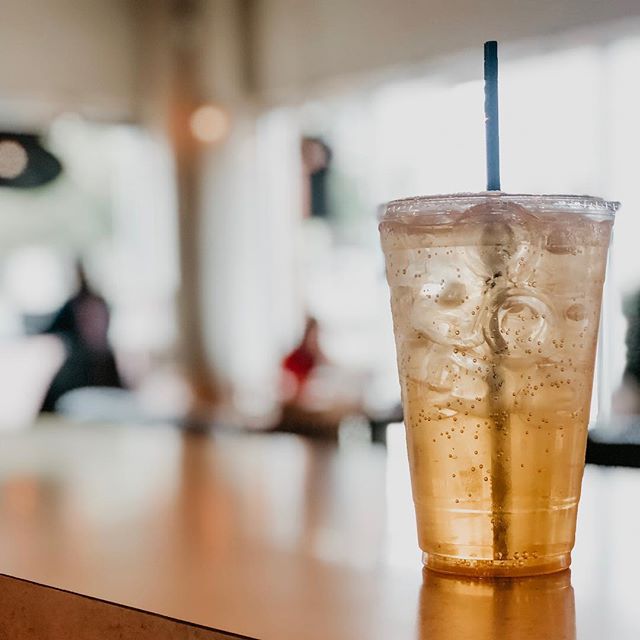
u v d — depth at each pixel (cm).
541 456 68
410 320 68
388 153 467
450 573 72
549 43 306
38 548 87
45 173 561
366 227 481
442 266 66
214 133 517
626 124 320
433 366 67
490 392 66
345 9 370
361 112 473
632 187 322
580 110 325
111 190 583
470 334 66
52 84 476
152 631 64
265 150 521
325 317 462
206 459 145
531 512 69
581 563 76
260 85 467
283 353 525
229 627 60
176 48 463
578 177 328
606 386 229
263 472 130
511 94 330
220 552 83
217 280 554
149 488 120
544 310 65
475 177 353
